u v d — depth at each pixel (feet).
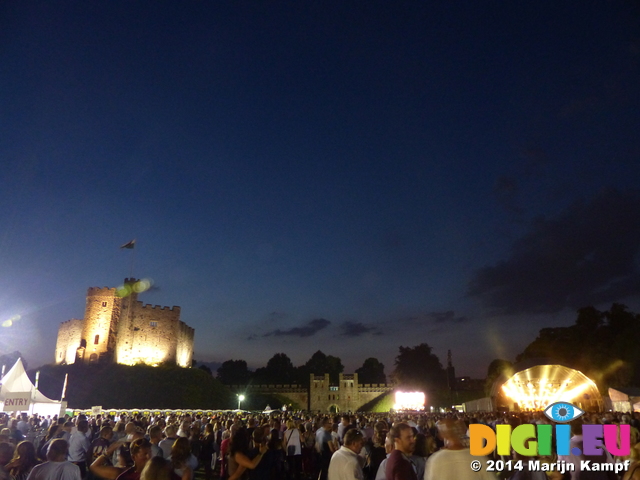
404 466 27.04
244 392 413.18
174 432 43.16
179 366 335.26
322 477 59.00
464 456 24.29
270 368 526.57
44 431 78.95
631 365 212.84
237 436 38.06
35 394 124.26
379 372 536.83
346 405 422.82
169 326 355.36
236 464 37.09
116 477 31.24
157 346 345.72
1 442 34.65
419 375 438.81
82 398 267.59
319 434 60.59
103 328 321.52
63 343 346.95
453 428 24.98
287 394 422.82
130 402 269.03
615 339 233.35
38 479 29.43
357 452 32.45
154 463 23.79
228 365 530.27
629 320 248.93
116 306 328.70
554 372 193.67
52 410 123.24
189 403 281.13
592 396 188.34
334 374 526.57
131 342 334.03
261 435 40.65
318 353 540.52
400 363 451.94
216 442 79.51
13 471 34.30
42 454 50.88
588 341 252.21
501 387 198.80
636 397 161.38
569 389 192.85
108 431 45.91
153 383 291.99
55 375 298.76
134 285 342.85
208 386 312.91
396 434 29.25
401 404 311.88
